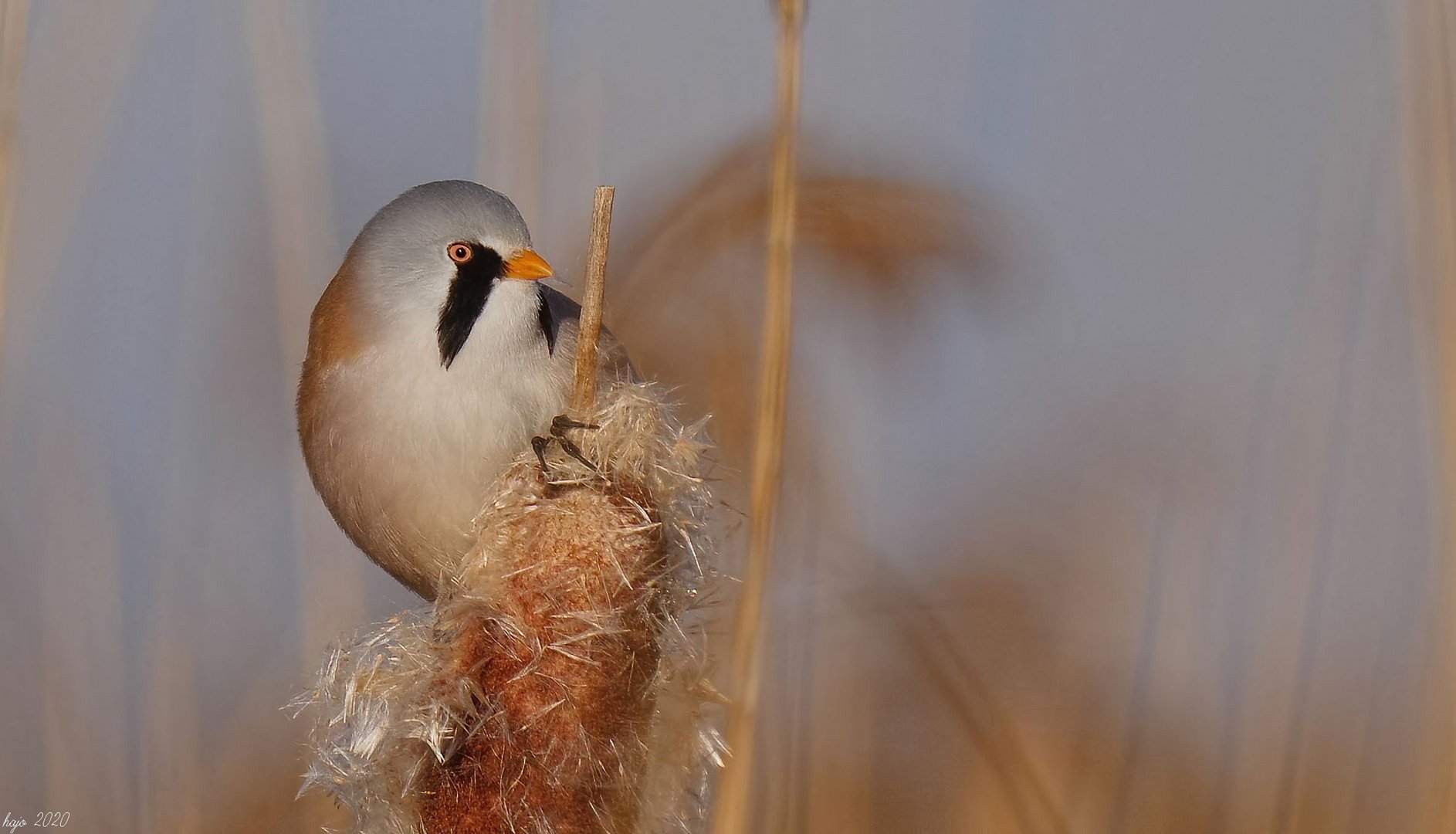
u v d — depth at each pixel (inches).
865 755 383.9
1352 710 377.1
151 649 375.2
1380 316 383.9
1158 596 399.5
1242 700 379.2
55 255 374.0
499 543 224.2
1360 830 360.2
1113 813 374.3
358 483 291.1
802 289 385.4
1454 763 326.6
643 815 221.3
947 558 429.7
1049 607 425.4
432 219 284.4
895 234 388.8
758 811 350.0
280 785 365.1
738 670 266.8
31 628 368.8
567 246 380.5
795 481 372.5
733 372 363.3
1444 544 329.1
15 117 337.7
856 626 386.9
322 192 386.3
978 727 380.5
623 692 218.8
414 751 216.7
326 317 296.2
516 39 378.9
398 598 381.7
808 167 381.7
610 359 299.1
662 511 228.5
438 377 282.8
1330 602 382.0
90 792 362.6
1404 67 334.0
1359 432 397.4
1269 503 388.5
